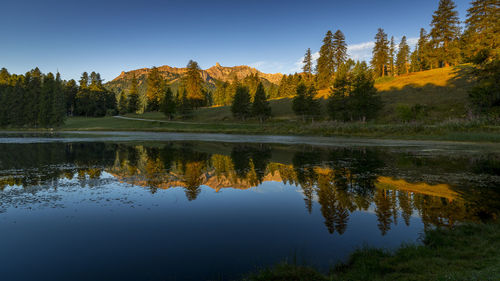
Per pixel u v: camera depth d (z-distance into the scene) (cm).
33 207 805
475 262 415
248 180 1188
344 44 6688
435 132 3000
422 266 419
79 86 9912
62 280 431
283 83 10231
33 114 6950
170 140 3519
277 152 2202
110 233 624
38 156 1966
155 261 491
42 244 567
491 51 3500
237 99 6675
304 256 501
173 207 817
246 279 418
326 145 2728
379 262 450
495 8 4806
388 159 1736
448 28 6147
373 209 778
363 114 4681
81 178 1222
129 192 985
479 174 1247
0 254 525
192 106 7988
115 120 7850
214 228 654
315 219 709
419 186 1036
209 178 1230
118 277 437
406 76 6731
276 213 761
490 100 3238
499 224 608
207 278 429
